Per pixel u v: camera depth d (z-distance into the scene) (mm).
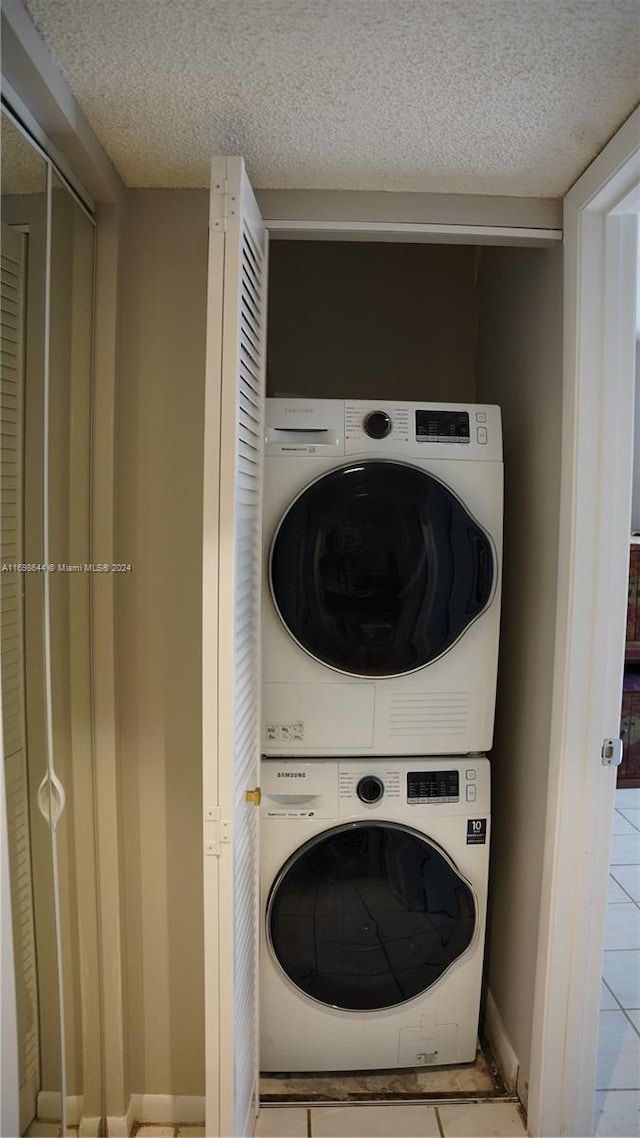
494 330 2010
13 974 1070
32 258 1181
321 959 1671
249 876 1443
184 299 1507
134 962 1614
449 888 1678
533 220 1499
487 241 1532
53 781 1330
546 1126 1539
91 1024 1566
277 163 1369
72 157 1254
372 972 1683
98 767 1533
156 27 953
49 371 1273
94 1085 1576
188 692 1565
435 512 1583
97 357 1473
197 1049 1626
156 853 1594
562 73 1049
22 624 1195
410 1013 1709
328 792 1641
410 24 935
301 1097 1683
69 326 1357
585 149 1291
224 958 1191
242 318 1201
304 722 1624
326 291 2219
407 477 1572
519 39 966
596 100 1124
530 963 1624
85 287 1431
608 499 1436
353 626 1586
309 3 895
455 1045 1734
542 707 1595
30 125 1111
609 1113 1646
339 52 1002
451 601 1599
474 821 1681
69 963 1434
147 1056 1634
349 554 1575
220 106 1162
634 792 3662
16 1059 1053
